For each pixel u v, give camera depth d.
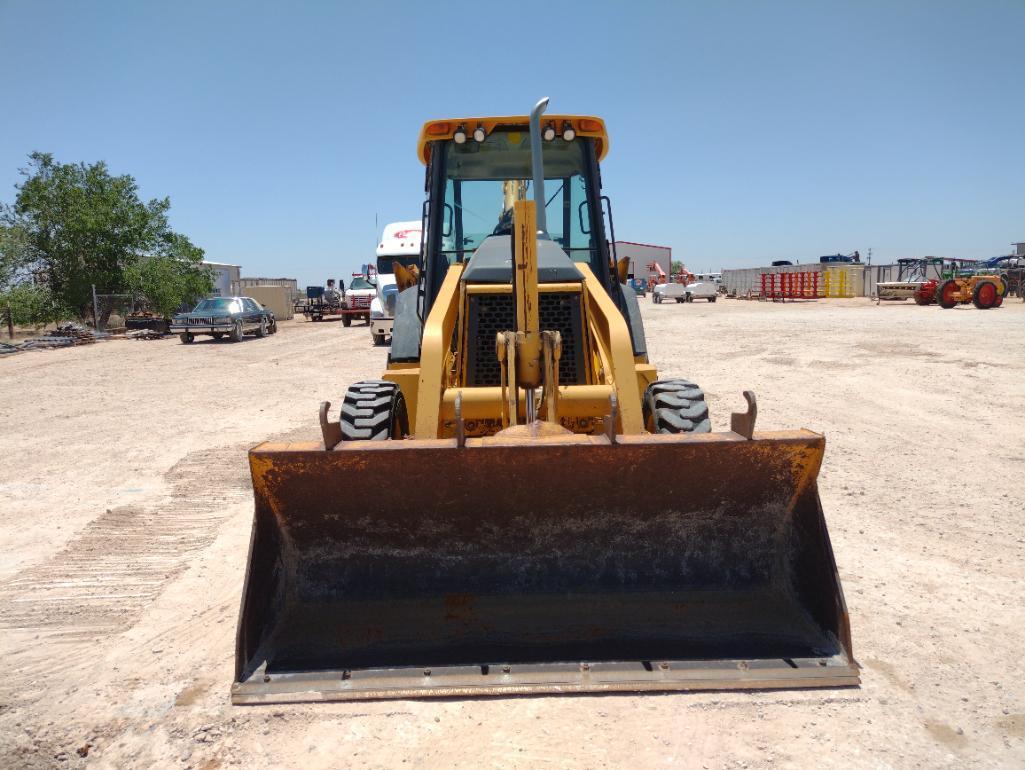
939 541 5.09
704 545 3.59
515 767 2.80
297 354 19.06
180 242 32.75
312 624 3.42
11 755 2.97
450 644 3.32
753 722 3.03
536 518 3.51
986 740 2.92
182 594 4.52
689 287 48.97
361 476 3.33
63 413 10.84
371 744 2.94
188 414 10.52
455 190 6.09
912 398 10.30
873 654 3.59
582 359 4.86
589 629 3.39
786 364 14.16
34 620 4.20
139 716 3.22
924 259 38.44
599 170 6.05
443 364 4.43
